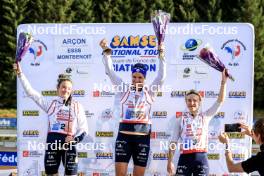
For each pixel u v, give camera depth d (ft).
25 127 18.92
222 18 95.71
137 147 18.53
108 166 18.90
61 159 19.03
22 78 18.48
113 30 18.44
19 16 91.15
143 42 18.39
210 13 93.97
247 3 92.94
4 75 88.28
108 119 18.71
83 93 18.62
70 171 18.63
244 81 18.35
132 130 18.44
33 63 18.60
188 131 18.20
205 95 18.44
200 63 18.37
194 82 18.43
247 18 92.89
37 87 18.63
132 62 18.47
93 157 18.89
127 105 18.51
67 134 18.58
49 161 18.76
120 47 18.45
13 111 84.53
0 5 92.38
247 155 18.66
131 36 18.42
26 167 19.03
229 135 18.60
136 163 18.63
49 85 18.63
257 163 14.17
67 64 18.58
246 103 18.44
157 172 18.85
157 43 18.34
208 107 18.48
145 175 18.88
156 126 18.60
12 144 31.55
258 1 94.07
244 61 18.31
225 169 18.67
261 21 92.32
